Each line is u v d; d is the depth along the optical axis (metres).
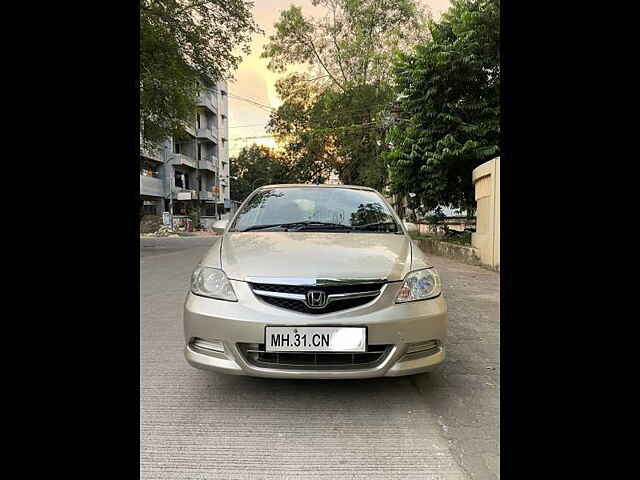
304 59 25.64
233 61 12.81
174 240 21.31
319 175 27.94
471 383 2.87
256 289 2.40
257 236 3.01
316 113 25.31
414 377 2.97
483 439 2.20
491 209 8.31
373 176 22.55
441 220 13.30
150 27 10.70
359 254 2.63
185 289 6.33
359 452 2.09
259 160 59.47
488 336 3.93
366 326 2.31
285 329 2.30
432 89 10.70
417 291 2.49
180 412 2.45
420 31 23.64
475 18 10.39
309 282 2.34
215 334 2.38
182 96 12.93
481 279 7.07
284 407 2.53
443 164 10.93
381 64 23.73
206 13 11.87
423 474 1.92
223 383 2.85
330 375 2.31
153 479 1.87
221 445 2.13
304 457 2.04
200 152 42.62
